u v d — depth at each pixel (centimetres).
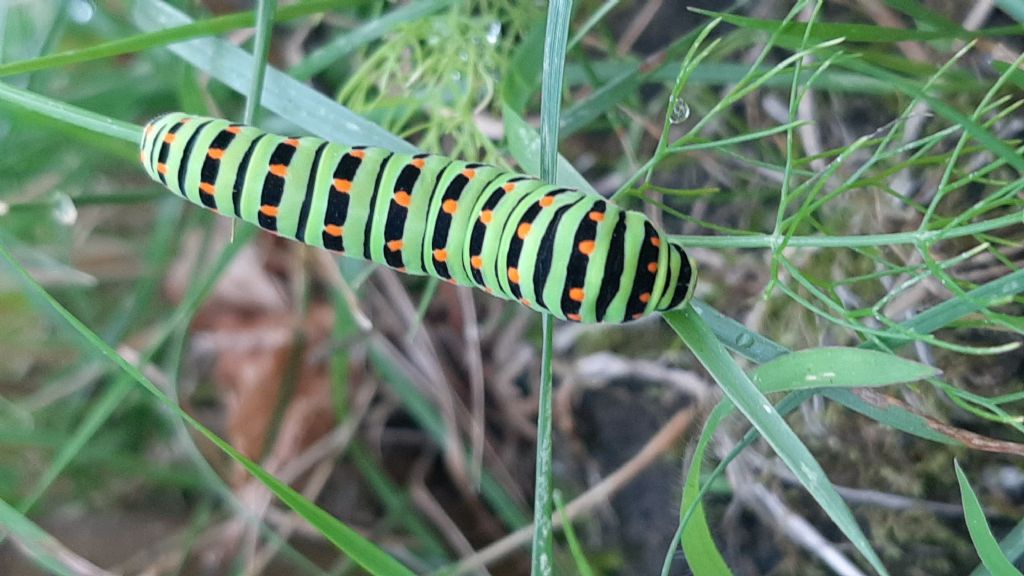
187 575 12
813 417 10
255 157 7
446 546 12
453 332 12
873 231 9
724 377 7
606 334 11
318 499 12
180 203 11
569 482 12
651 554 11
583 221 7
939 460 9
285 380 12
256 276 12
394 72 10
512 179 7
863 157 10
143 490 12
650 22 11
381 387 12
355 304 11
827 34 8
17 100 8
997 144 7
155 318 12
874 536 10
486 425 12
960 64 9
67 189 11
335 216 7
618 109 10
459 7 10
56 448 12
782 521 10
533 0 10
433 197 7
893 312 9
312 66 10
